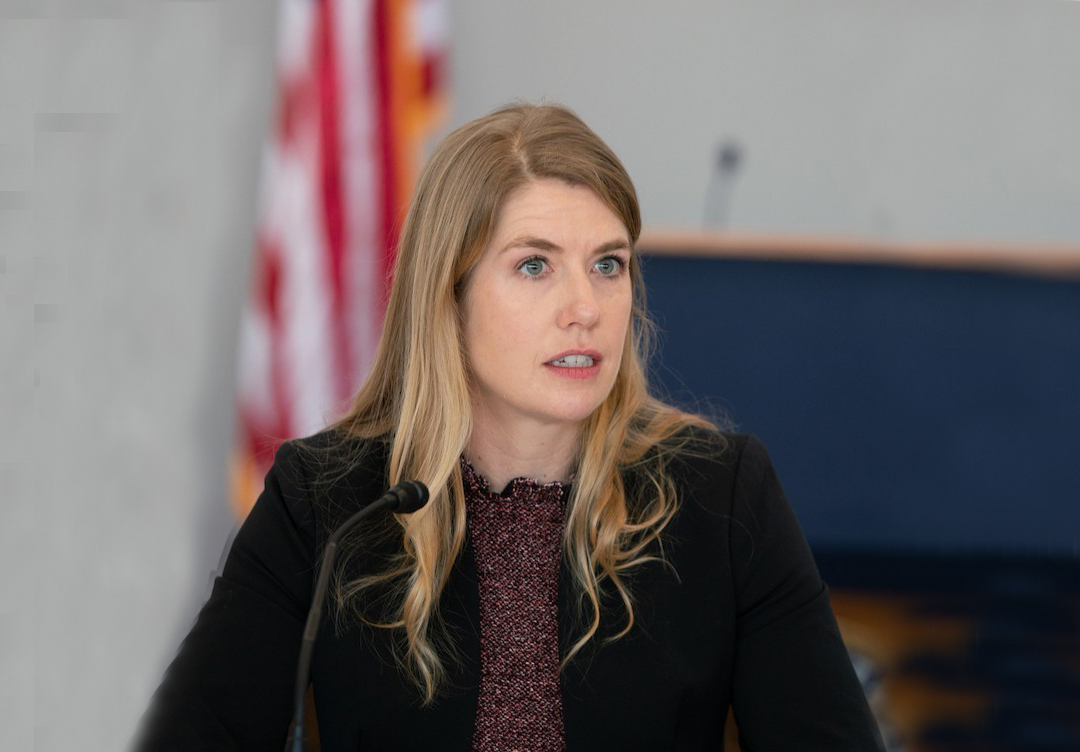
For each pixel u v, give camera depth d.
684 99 11.78
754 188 11.82
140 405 11.45
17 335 11.33
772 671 5.98
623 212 5.93
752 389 10.50
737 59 11.77
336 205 10.88
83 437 11.39
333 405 10.61
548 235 5.73
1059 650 10.25
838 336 10.52
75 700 11.34
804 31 11.74
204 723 5.78
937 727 10.09
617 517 6.17
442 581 6.04
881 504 10.40
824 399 10.49
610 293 5.88
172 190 11.43
